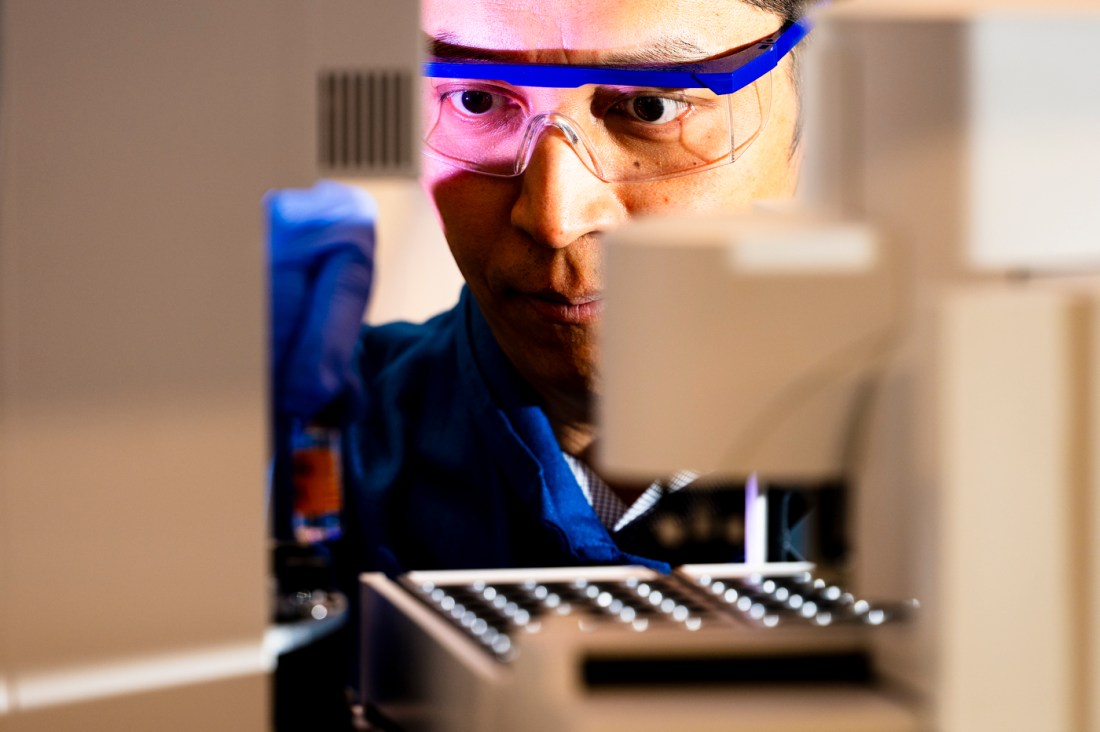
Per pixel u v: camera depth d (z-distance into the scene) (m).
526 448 1.74
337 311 1.71
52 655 0.90
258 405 0.92
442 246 1.87
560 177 1.58
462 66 1.54
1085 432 0.72
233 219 0.91
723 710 0.75
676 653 0.81
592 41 1.53
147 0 0.89
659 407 0.74
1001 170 0.79
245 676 0.92
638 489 1.76
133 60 0.89
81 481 0.90
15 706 0.90
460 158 1.62
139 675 0.91
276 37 0.90
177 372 0.91
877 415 0.77
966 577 0.72
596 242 1.64
